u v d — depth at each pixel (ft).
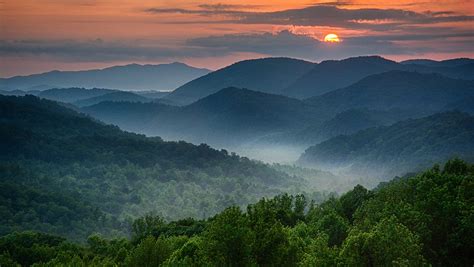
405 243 136.98
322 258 145.89
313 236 248.11
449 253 180.45
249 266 153.17
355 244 138.51
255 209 173.58
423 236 177.06
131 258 221.46
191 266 161.79
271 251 160.66
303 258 168.45
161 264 196.95
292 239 200.23
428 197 199.93
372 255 135.85
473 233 178.19
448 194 204.54
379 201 243.60
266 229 163.02
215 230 156.15
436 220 186.91
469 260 178.81
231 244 153.79
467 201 205.46
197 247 192.65
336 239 241.35
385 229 141.08
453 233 181.98
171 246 238.27
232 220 157.89
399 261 131.03
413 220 182.19
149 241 220.43
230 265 151.84
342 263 138.21
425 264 138.31
